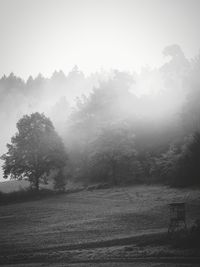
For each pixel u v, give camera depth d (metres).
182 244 28.67
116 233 36.50
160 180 73.62
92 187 74.44
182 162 68.88
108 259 26.59
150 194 61.31
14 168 75.31
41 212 53.72
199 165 65.12
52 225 43.72
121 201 57.81
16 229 43.12
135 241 31.94
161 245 29.64
